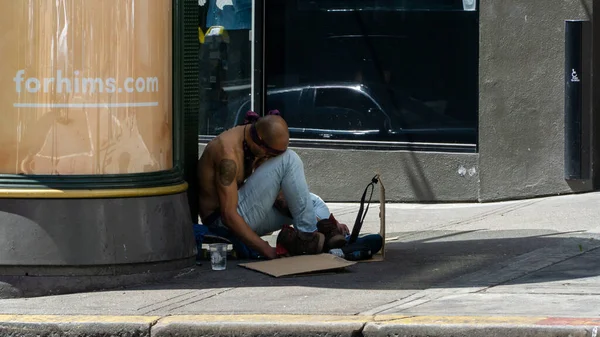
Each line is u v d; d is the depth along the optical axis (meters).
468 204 26.81
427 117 27.22
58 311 16.28
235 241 20.03
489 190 26.69
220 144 19.73
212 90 29.38
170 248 18.22
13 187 17.52
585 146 26.47
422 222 24.59
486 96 26.48
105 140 17.69
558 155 26.55
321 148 27.98
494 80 26.41
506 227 23.23
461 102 26.88
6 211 17.50
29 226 17.41
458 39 26.80
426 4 27.02
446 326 14.54
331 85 28.03
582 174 26.52
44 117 17.50
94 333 15.44
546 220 23.80
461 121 26.91
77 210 17.50
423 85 27.20
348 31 27.78
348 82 27.86
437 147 27.11
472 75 26.75
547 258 19.28
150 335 15.28
